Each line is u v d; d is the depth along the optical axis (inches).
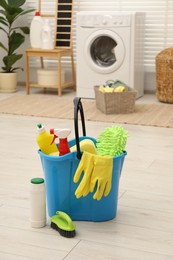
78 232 64.9
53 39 178.4
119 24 156.9
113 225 67.3
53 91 181.3
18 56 177.6
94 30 160.9
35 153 102.2
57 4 177.6
